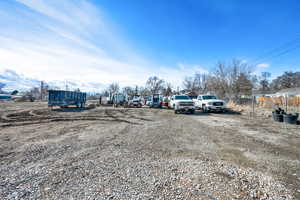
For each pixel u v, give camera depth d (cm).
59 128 730
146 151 428
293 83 5553
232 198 230
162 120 1023
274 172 315
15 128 726
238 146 488
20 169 312
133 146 471
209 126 820
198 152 429
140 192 241
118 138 561
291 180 285
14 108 1712
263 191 248
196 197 231
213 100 1533
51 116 1142
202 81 4978
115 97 2661
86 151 421
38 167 322
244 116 1254
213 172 310
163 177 287
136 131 682
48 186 254
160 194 236
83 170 311
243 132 685
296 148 471
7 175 288
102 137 572
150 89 6619
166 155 401
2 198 223
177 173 304
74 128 733
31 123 862
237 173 307
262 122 956
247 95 3036
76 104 1983
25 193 235
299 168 335
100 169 316
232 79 3125
